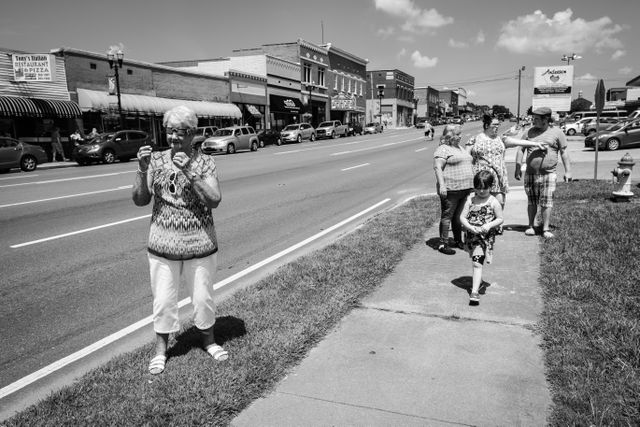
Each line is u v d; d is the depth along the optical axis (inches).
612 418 105.2
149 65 1175.6
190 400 117.0
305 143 1503.4
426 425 109.3
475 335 151.3
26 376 143.1
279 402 119.4
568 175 258.7
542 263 210.8
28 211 396.2
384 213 345.7
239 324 159.3
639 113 1336.1
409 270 217.0
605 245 226.1
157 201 134.4
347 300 179.0
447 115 4943.4
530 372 129.3
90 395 120.6
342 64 2347.4
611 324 146.2
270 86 1701.5
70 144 992.2
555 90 1748.3
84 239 303.0
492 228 176.4
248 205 425.1
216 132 1202.0
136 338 166.4
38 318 184.1
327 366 135.5
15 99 859.4
